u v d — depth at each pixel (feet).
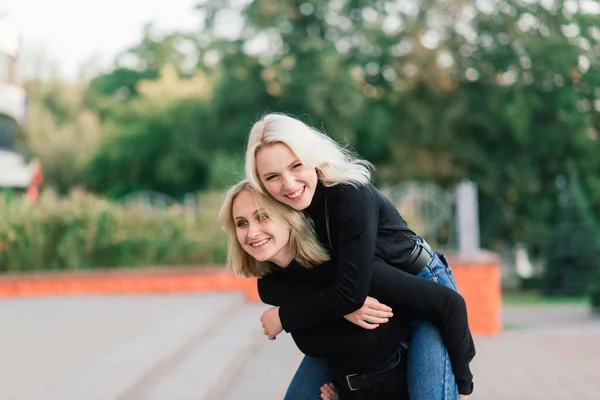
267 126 8.41
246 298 37.14
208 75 125.70
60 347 20.80
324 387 9.68
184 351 21.61
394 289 8.57
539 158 96.99
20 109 76.07
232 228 9.05
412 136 94.22
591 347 27.40
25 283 36.68
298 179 8.34
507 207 98.22
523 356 25.59
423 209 51.16
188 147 98.94
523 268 110.93
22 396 14.71
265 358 23.41
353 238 8.33
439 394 8.63
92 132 133.69
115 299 33.76
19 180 74.23
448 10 94.89
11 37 75.31
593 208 94.58
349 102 87.86
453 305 8.63
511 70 94.99
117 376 16.56
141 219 42.42
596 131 99.50
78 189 43.27
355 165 8.73
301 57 93.76
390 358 8.89
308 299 8.56
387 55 94.73
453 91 96.17
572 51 92.79
